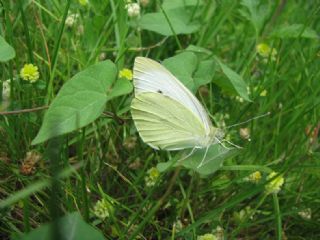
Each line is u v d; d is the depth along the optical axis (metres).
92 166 0.08
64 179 0.07
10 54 0.07
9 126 0.08
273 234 0.08
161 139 0.08
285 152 0.09
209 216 0.07
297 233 0.08
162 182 0.08
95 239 0.05
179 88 0.08
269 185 0.07
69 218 0.05
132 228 0.07
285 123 0.10
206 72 0.08
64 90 0.06
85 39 0.09
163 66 0.08
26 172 0.07
